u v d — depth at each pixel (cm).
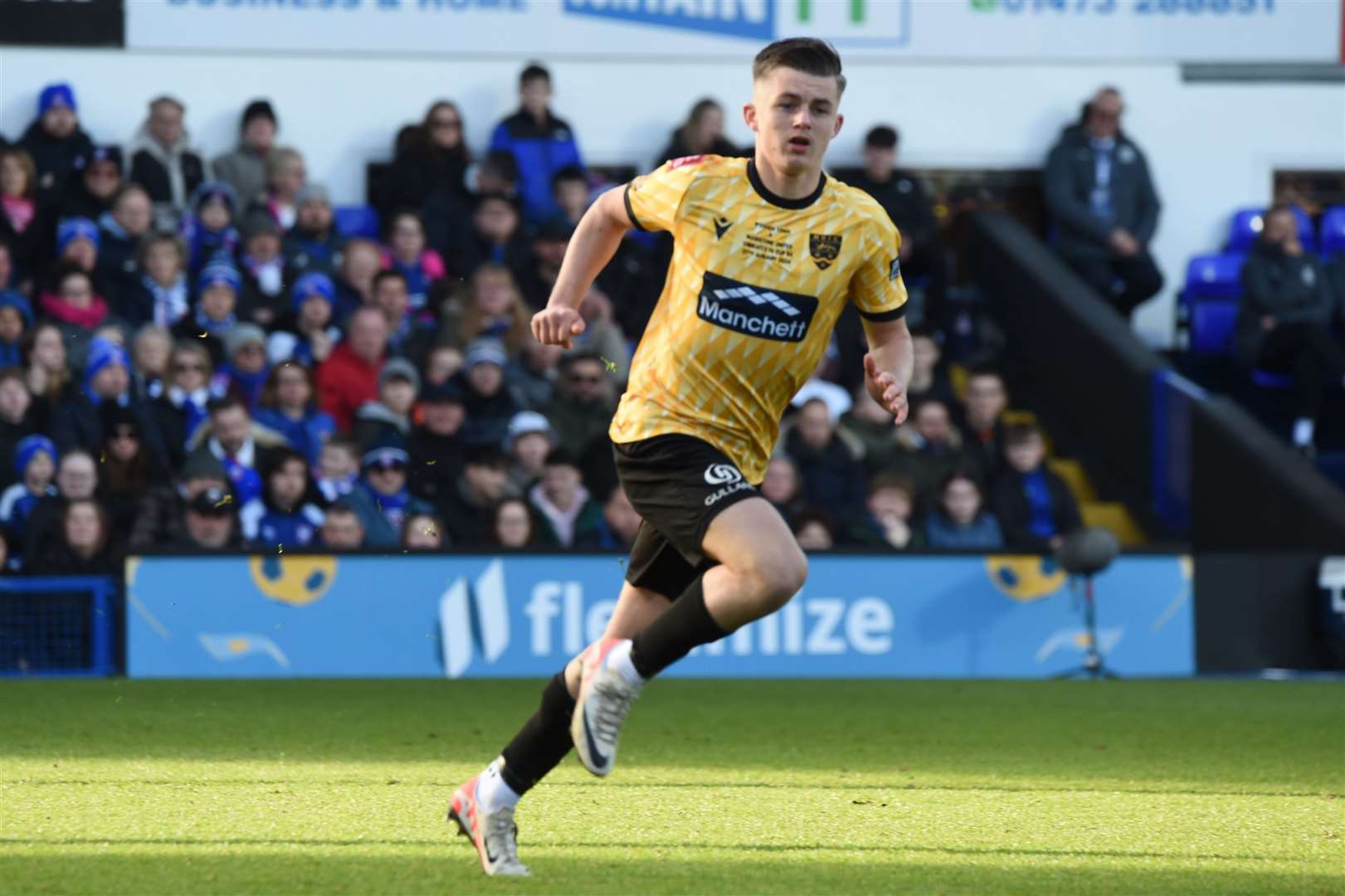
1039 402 4500
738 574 1305
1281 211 4428
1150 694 3100
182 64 4478
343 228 4394
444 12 4572
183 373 3544
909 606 3488
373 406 3616
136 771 1966
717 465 1373
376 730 2420
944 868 1404
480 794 1352
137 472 3453
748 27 4688
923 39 4756
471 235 4175
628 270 4166
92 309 3766
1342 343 4703
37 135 4094
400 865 1383
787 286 1404
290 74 4525
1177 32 4816
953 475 3662
